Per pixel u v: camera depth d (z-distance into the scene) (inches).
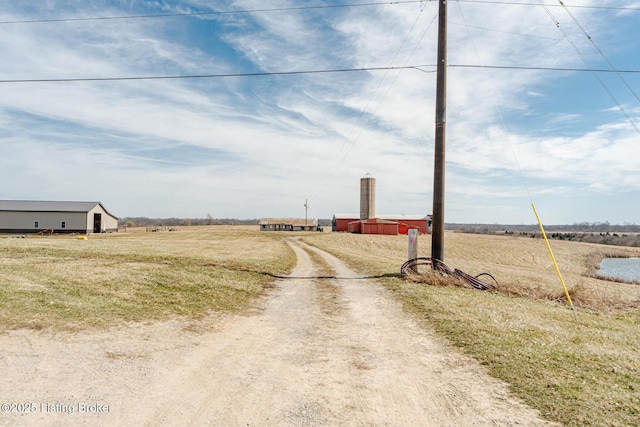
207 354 286.4
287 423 189.8
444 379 251.8
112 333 316.8
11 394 203.8
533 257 2265.0
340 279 713.0
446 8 692.1
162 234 3105.3
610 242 3868.1
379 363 281.3
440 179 703.1
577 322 443.5
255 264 869.2
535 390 234.8
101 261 723.4
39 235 2650.1
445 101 696.4
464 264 1512.1
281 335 349.7
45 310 356.8
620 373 270.4
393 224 3526.1
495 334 353.7
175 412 195.9
